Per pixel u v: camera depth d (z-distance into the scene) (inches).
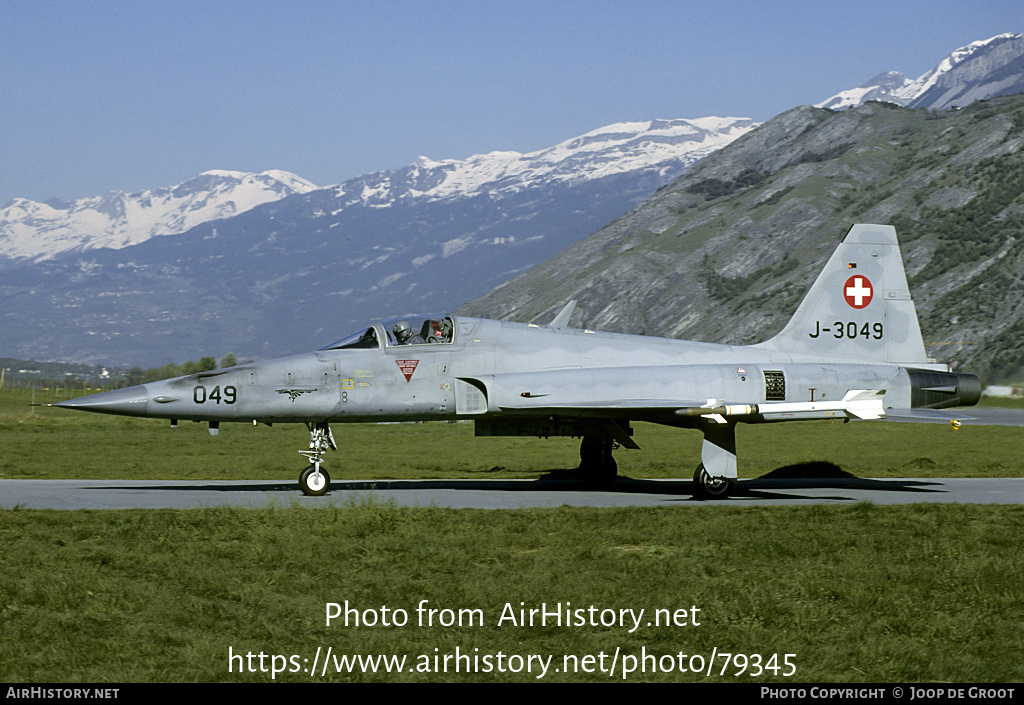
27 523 2049.7
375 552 1768.0
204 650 1220.5
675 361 3021.7
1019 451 4667.8
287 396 2753.4
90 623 1320.1
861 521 2153.1
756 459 4207.7
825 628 1333.7
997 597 1473.9
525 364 2925.7
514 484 3147.1
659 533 1982.0
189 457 4244.6
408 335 2896.2
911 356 3265.3
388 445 5029.5
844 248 3238.2
